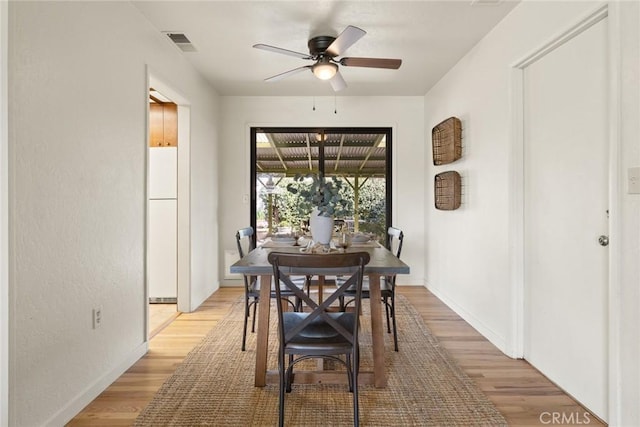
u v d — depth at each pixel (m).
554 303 2.13
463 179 3.33
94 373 1.97
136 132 2.46
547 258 2.20
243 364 2.37
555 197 2.12
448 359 2.44
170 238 3.84
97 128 2.01
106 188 2.10
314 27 2.75
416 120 4.64
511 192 2.47
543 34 2.13
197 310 3.60
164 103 3.79
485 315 2.88
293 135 4.75
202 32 2.82
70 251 1.78
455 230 3.54
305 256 1.62
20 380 1.48
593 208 1.83
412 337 2.84
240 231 2.97
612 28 1.60
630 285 1.54
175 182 3.81
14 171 1.44
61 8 1.72
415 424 1.73
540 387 2.08
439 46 3.09
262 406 1.88
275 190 4.75
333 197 2.43
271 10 2.51
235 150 4.61
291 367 2.04
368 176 4.77
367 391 2.02
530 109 2.37
